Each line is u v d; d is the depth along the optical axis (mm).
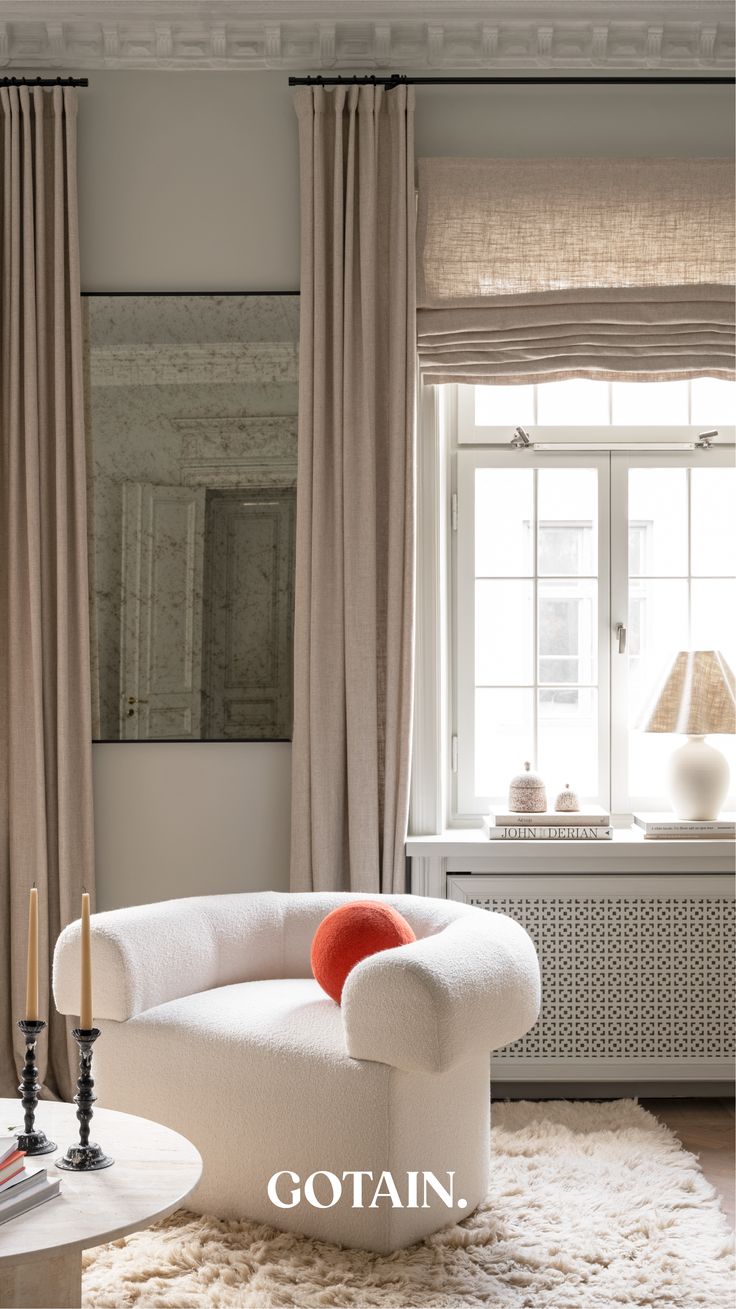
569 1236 2398
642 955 3355
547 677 3668
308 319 3402
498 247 3461
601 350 3439
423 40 3480
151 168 3523
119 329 3490
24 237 3398
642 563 3701
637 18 3441
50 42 3463
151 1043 2533
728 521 3695
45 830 3352
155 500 3490
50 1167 1842
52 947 3355
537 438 3652
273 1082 2396
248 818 3488
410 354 3377
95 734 3477
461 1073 2502
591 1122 3129
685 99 3537
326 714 3354
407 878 3426
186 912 2768
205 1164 2482
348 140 3408
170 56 3492
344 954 2525
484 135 3518
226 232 3514
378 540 3408
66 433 3439
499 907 3361
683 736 3732
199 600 3492
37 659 3350
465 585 3633
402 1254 2279
